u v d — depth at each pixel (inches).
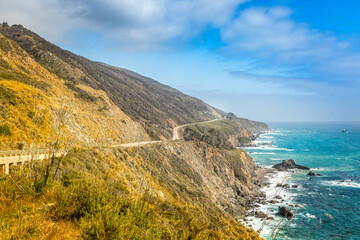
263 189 2625.5
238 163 3203.7
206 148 3016.7
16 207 244.2
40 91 1644.9
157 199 380.8
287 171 3312.0
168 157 2059.5
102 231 200.2
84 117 1957.4
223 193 2276.1
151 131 3112.7
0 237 179.9
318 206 1815.9
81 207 269.1
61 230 218.5
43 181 313.3
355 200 1964.8
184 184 1642.5
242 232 759.7
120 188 448.1
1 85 1315.2
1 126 906.7
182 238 261.9
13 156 603.8
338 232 1365.7
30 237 190.9
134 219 251.9
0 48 2475.4
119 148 1398.9
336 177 2854.3
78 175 533.0
